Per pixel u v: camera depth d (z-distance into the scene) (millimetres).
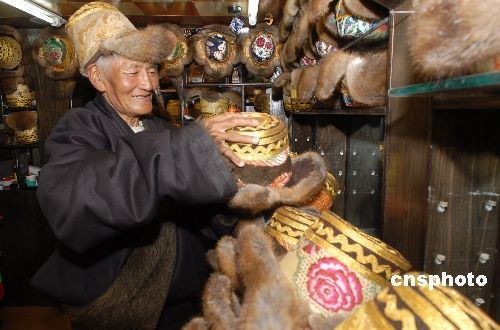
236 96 2914
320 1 1016
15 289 2781
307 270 469
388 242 793
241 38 2676
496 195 651
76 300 882
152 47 987
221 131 626
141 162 622
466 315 334
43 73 2654
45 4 2229
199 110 2830
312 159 749
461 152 647
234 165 624
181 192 607
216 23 2889
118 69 1000
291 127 2434
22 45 2656
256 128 629
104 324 891
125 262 876
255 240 502
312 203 734
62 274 894
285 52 1903
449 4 340
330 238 462
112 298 863
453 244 662
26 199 2727
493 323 332
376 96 924
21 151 2961
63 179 683
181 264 976
